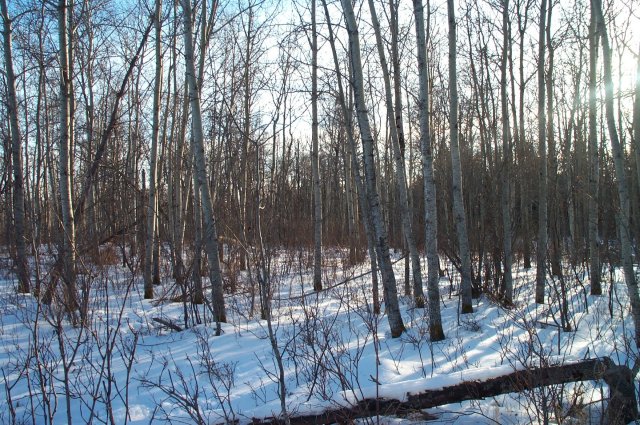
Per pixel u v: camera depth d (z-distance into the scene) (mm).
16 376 4977
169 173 11891
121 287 9227
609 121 5504
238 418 3318
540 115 8219
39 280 3791
